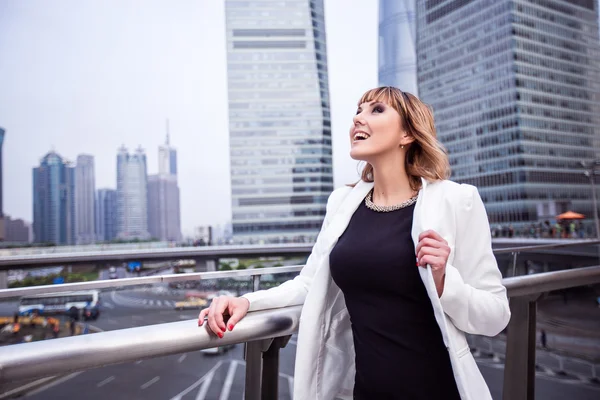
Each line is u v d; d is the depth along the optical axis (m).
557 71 67.25
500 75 66.38
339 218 1.08
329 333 1.08
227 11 95.19
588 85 69.00
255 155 91.19
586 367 3.22
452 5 73.06
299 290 1.08
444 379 0.91
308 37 95.19
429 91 76.31
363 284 0.96
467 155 70.69
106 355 0.68
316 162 92.94
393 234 0.97
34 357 0.60
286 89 93.50
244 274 1.15
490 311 0.86
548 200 63.41
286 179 90.81
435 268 0.80
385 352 0.94
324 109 93.50
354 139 1.07
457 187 0.98
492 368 1.83
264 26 93.94
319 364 1.03
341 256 0.99
